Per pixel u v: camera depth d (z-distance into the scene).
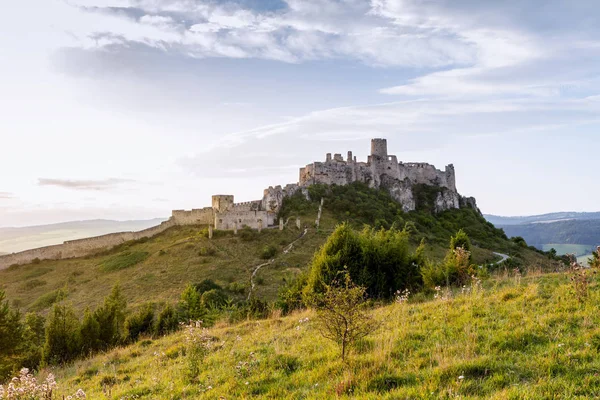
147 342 25.53
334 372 12.30
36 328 37.12
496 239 104.25
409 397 9.84
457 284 29.84
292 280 46.09
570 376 9.84
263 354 15.95
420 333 15.00
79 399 12.13
